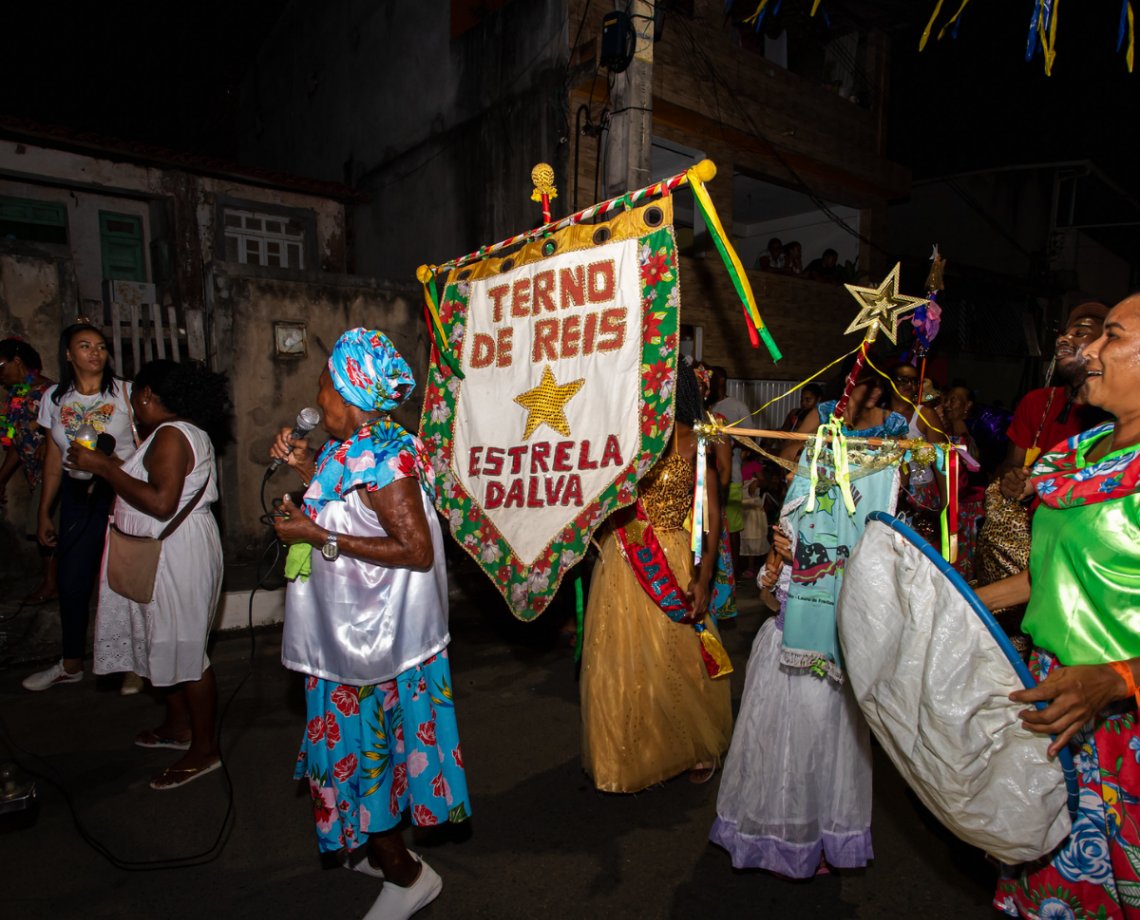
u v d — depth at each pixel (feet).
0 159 30.45
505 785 11.71
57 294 20.33
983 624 5.60
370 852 8.79
